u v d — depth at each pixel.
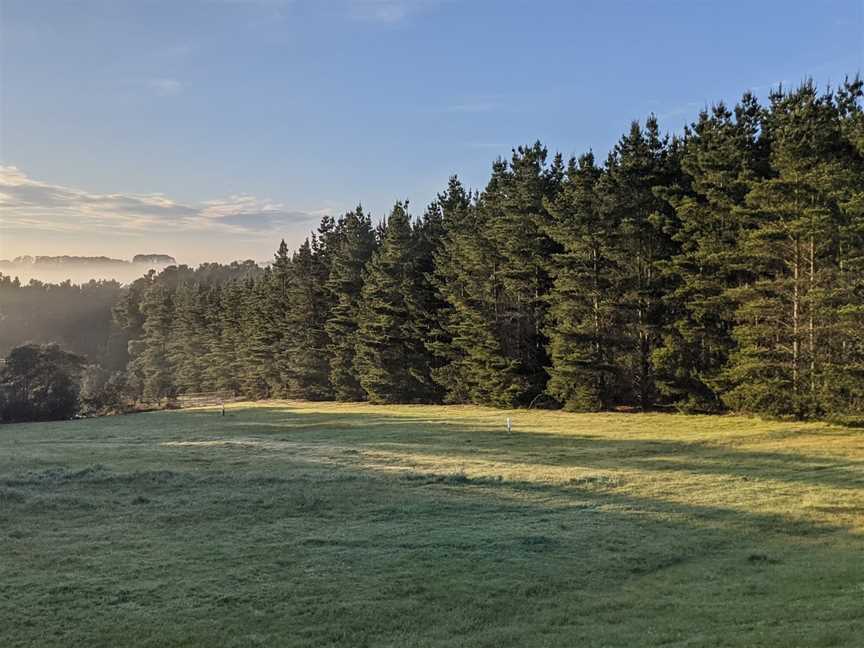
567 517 17.36
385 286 70.25
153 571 12.89
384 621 10.52
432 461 27.78
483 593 11.77
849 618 9.93
